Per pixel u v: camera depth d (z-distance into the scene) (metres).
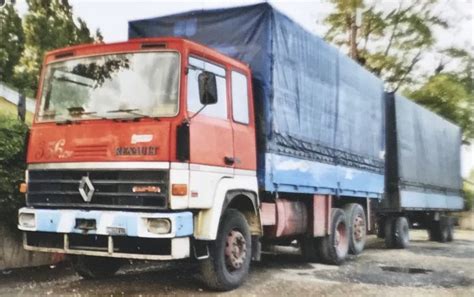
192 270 8.34
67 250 6.14
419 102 32.03
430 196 16.69
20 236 7.95
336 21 31.42
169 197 5.73
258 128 7.62
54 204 6.25
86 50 6.60
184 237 5.86
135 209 5.87
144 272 8.13
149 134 5.87
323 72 9.65
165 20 8.49
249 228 7.23
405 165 14.38
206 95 5.96
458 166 20.38
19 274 7.46
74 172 6.18
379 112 12.73
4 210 7.63
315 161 9.20
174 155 5.79
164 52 6.19
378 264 10.51
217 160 6.48
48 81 6.71
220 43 8.04
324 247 9.98
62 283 6.97
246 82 7.37
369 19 31.47
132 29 8.73
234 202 7.25
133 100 6.13
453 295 7.34
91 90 6.38
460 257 12.43
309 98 9.02
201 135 6.20
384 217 14.50
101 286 6.85
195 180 6.03
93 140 6.10
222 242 6.57
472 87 32.28
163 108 5.99
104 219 5.80
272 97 7.71
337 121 10.20
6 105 14.37
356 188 11.12
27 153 6.55
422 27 31.30
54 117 6.50
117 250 5.97
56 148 6.30
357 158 11.20
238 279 6.83
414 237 20.36
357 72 11.35
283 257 11.24
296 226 8.95
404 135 14.42
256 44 7.80
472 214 28.12
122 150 5.94
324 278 8.32
